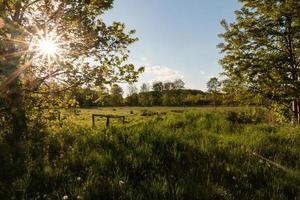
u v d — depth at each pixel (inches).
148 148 240.4
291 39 687.1
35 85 349.4
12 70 311.3
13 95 311.0
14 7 345.1
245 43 712.4
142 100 4849.9
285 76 669.3
